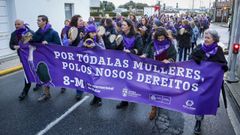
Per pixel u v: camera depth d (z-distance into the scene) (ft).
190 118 17.28
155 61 15.51
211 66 14.55
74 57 17.84
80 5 60.85
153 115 16.80
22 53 19.42
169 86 15.57
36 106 18.94
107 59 16.79
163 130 15.44
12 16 39.22
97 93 17.53
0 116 17.19
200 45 15.17
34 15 43.78
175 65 15.11
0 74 28.04
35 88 22.49
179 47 37.55
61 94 21.58
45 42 18.54
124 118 17.04
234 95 20.97
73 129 15.43
